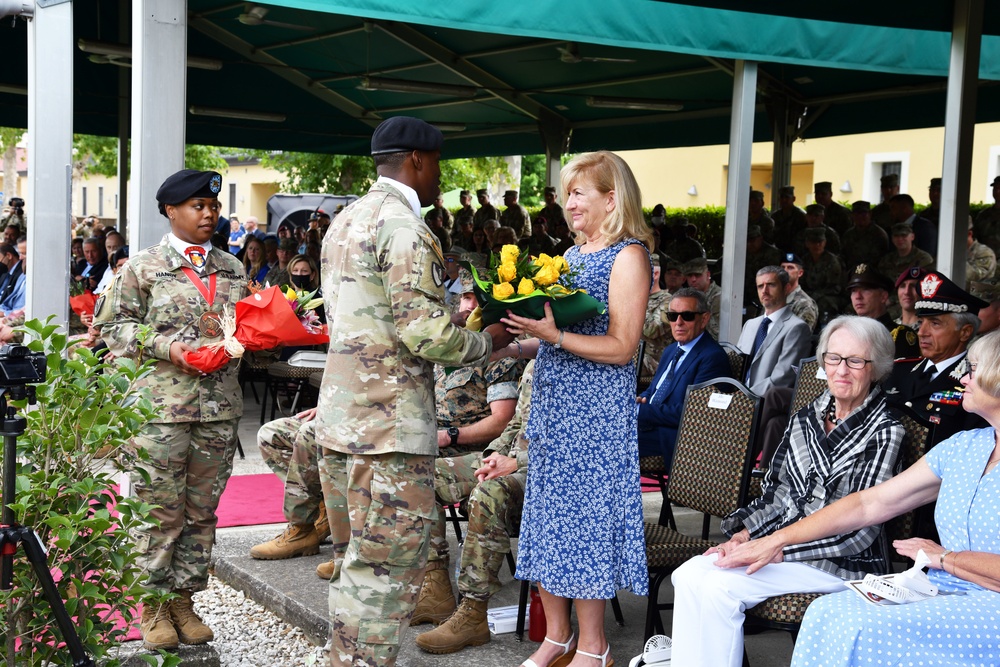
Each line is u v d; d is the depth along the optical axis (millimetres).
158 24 4434
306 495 4480
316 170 21156
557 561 3133
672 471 3990
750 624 2969
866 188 21250
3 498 2359
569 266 3094
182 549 3633
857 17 6023
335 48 11906
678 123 13875
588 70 11938
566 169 3166
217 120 15438
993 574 2598
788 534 2994
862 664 2516
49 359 2594
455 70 12250
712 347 5191
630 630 3803
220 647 3744
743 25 6719
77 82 13320
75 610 2518
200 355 3414
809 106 12953
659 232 12227
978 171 19453
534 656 3293
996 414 2715
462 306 4246
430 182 3051
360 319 2885
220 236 6383
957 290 4188
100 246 11086
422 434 2916
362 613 2934
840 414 3191
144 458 2854
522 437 3773
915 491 2924
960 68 5926
